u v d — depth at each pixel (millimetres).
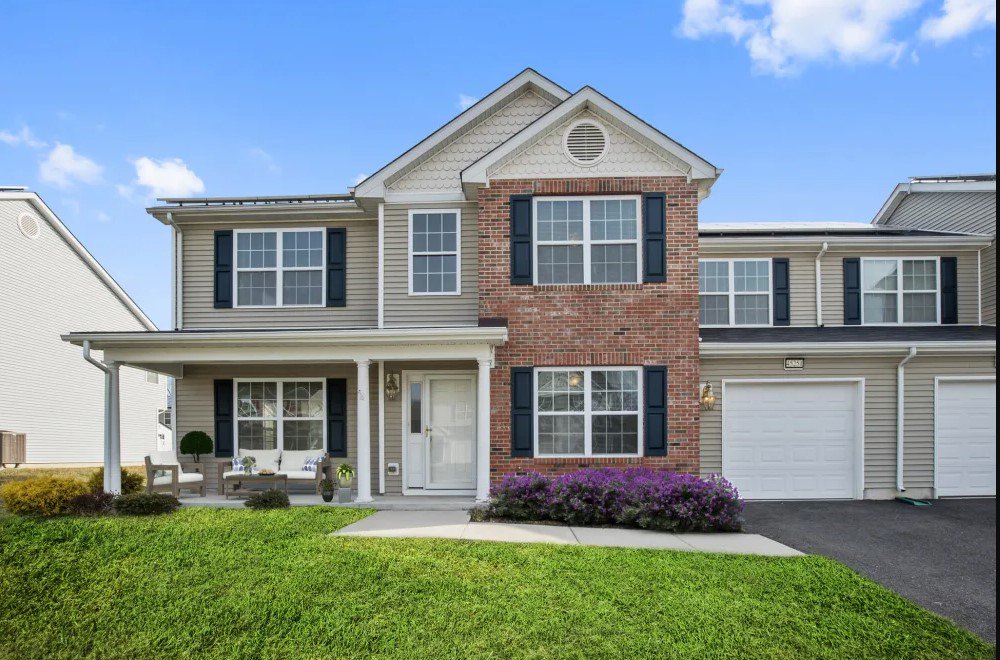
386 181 13195
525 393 11992
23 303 21844
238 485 12539
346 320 13812
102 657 6012
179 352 11734
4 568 7816
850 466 13195
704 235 15305
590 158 12219
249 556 8016
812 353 13047
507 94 13258
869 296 15383
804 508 12102
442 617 6312
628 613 6379
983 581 7617
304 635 6102
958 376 13125
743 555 8328
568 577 7266
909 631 6043
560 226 12273
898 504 12539
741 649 5707
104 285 26281
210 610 6633
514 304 12117
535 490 10609
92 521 9828
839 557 8609
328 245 13961
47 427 22891
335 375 13562
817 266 15273
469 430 13078
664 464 11852
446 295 12938
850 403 13258
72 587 7312
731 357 13227
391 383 13062
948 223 17047
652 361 11969
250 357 11695
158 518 10094
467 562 7742
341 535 9039
